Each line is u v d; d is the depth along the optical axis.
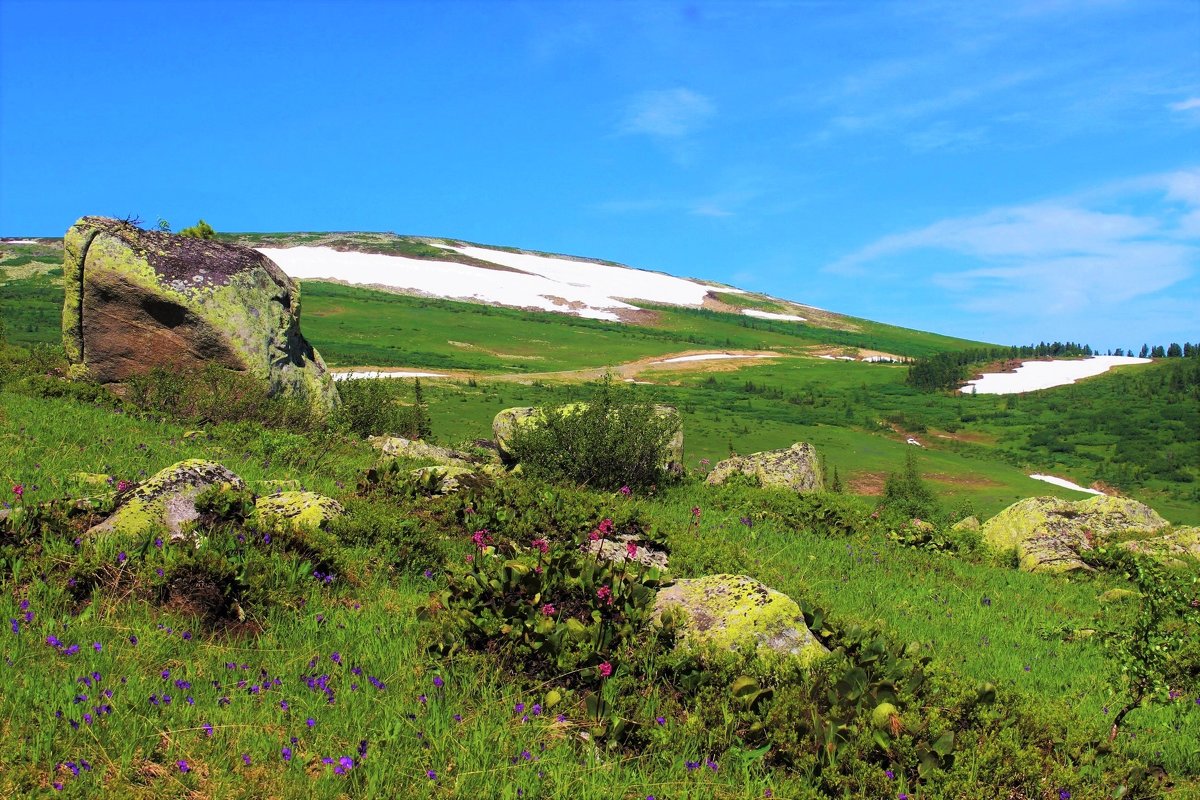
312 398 25.20
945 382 181.50
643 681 7.29
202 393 21.05
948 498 84.25
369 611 8.34
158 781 5.21
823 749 6.51
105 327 22.97
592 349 195.00
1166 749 8.53
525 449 19.16
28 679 5.90
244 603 7.79
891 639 8.61
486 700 6.81
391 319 194.88
